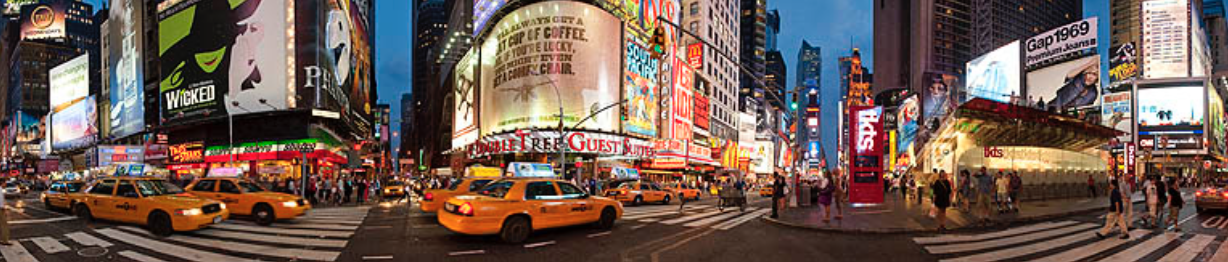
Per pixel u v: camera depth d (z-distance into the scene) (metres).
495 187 12.52
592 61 48.97
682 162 55.28
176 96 53.22
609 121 49.44
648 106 55.16
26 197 32.44
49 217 15.54
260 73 49.31
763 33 157.50
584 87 48.34
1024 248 10.52
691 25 73.81
